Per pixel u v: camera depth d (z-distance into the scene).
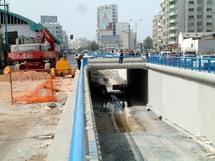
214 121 17.62
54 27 167.88
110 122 28.56
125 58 39.34
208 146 16.61
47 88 20.06
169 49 112.31
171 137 19.38
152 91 34.44
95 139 6.64
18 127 11.29
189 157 14.77
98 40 179.50
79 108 6.09
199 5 106.25
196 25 106.94
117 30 175.75
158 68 30.09
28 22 63.19
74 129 4.16
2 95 19.66
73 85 21.73
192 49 69.62
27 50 35.06
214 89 17.69
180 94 24.12
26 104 16.33
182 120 23.66
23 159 7.89
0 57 47.75
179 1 107.38
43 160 7.78
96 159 5.05
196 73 19.73
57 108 15.05
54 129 10.86
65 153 6.96
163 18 125.12
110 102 40.59
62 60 32.25
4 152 8.46
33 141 9.47
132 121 27.56
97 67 36.22
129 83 51.72
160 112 30.53
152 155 14.75
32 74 30.55
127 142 16.80
